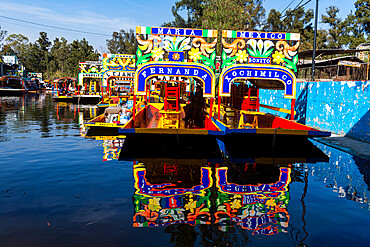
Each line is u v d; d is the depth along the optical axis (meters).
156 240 3.54
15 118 16.52
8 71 63.22
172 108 10.50
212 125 9.58
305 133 8.59
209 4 34.97
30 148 8.81
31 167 6.72
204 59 9.61
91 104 30.34
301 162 7.61
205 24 35.00
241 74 9.88
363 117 10.25
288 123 10.07
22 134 11.36
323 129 12.90
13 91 42.62
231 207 4.56
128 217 4.17
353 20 53.31
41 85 77.12
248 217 4.21
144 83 9.58
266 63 9.88
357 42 49.69
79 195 5.02
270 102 18.23
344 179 6.14
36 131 12.17
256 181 5.93
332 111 12.16
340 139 10.66
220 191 5.29
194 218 4.17
